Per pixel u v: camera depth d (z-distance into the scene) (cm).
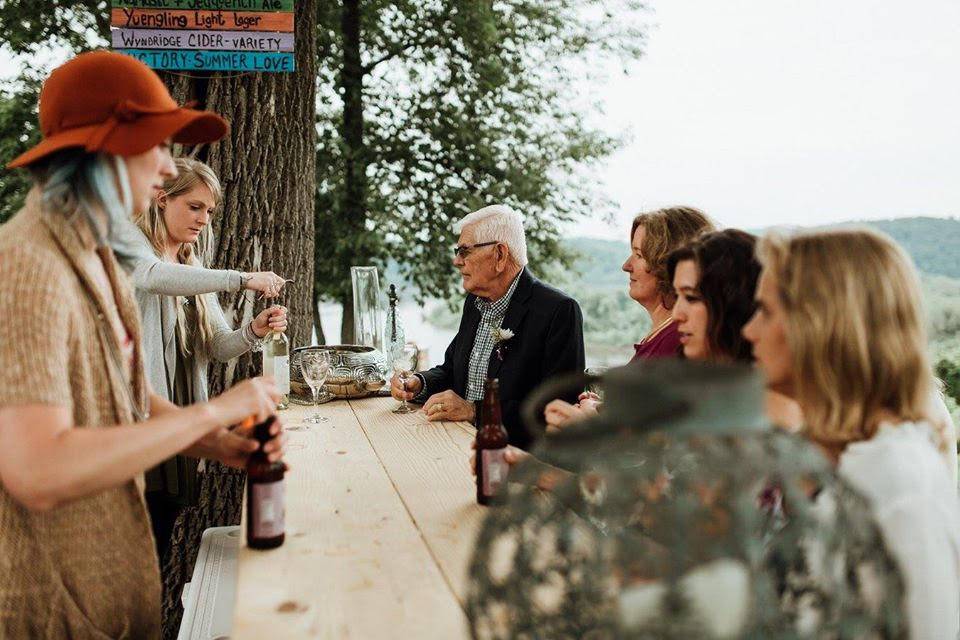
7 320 133
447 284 811
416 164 789
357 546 160
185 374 323
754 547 86
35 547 151
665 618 83
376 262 803
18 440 129
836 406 126
